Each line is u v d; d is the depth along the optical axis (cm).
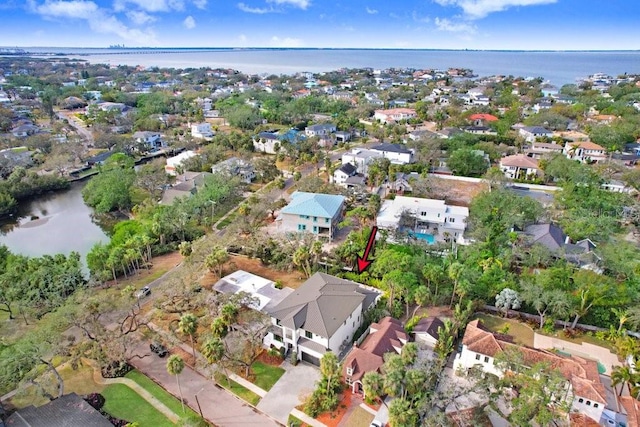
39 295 6053
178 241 8512
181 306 5834
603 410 4144
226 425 4262
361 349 4881
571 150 12488
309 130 16538
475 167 11519
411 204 8438
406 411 3700
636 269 6203
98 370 5009
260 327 5166
